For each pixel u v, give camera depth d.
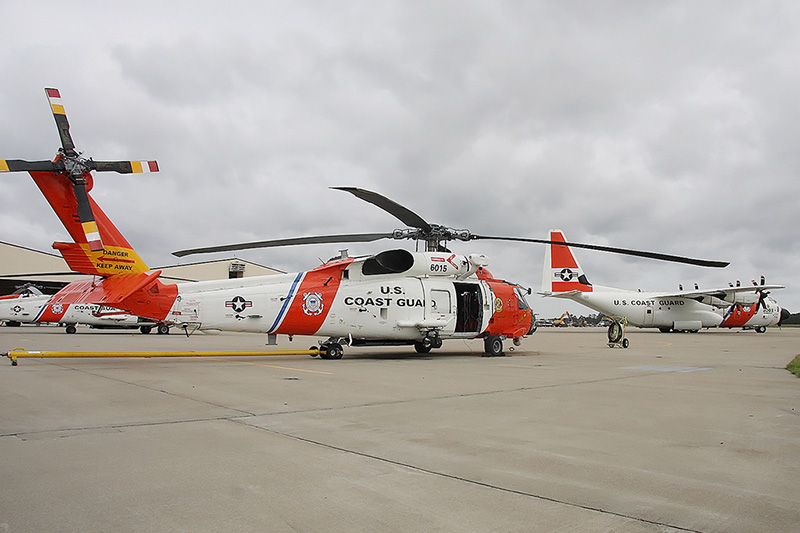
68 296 14.71
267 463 4.94
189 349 20.86
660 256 15.20
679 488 4.36
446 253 18.69
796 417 7.32
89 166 12.41
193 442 5.70
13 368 12.78
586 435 6.18
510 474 4.69
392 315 17.22
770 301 44.34
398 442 5.77
